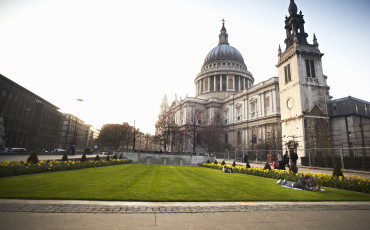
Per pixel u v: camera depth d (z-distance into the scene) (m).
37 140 77.19
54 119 94.50
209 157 41.91
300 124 42.78
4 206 7.12
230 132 79.94
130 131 106.00
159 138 78.25
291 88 46.47
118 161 34.28
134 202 8.47
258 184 15.25
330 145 40.94
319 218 7.36
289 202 9.61
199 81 107.75
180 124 92.81
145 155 42.47
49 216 6.44
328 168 30.59
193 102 89.44
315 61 46.59
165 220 6.57
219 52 105.56
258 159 50.41
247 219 7.00
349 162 30.48
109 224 6.00
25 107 70.25
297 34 49.53
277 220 6.99
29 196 8.48
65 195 9.01
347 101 44.12
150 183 13.64
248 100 73.81
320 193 12.15
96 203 8.02
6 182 11.87
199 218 6.91
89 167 25.00
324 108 44.62
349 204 9.66
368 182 13.39
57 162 21.41
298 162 41.59
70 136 113.19
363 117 45.28
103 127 105.62
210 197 9.92
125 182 13.66
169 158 42.16
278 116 60.28
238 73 97.62
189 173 22.25
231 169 24.84
